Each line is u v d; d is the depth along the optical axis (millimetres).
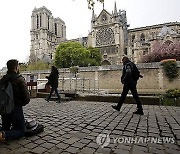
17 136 3727
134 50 58156
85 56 50438
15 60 4051
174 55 24406
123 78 7031
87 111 7438
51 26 97688
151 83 23312
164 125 5086
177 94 10078
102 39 67250
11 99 3619
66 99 11594
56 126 5027
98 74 27172
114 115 6559
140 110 6723
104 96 11328
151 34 68750
